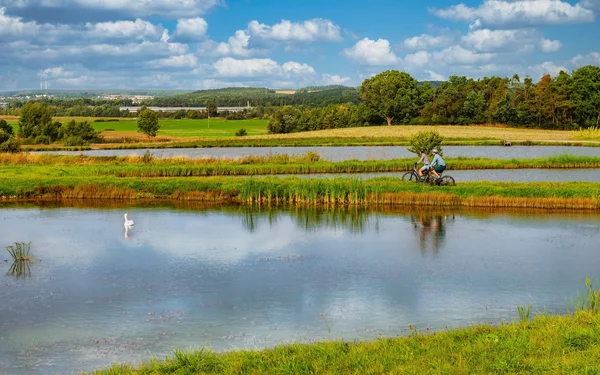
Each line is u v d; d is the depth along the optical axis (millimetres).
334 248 27031
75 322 17250
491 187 39875
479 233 30078
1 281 21781
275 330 16406
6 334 16281
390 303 18797
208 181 45250
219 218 35250
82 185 44000
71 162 60188
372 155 76000
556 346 11789
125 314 17969
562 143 89625
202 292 20281
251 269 23359
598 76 148375
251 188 41625
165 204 40875
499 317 17234
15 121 191625
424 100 173000
